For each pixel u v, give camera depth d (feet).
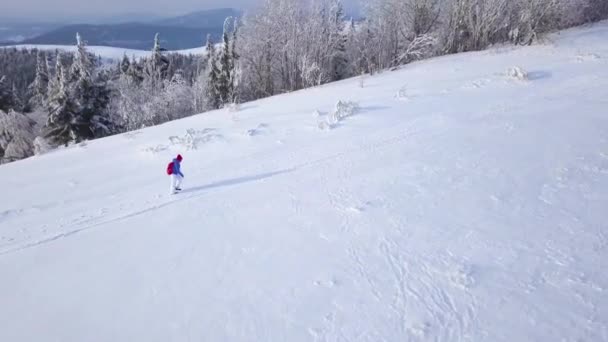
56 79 108.99
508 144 35.40
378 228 26.35
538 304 18.57
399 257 23.22
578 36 84.74
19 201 40.40
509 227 24.44
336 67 120.16
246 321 19.57
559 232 23.32
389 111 51.21
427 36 94.22
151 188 38.86
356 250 24.34
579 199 26.08
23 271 25.70
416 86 61.98
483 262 21.83
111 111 122.42
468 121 42.88
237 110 68.03
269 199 32.58
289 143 46.11
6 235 31.73
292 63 106.22
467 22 94.17
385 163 36.14
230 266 24.04
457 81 60.80
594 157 30.81
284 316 19.69
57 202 38.78
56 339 19.61
